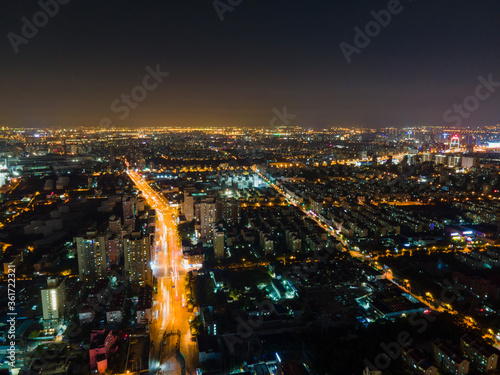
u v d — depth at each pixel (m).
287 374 188.12
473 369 197.62
